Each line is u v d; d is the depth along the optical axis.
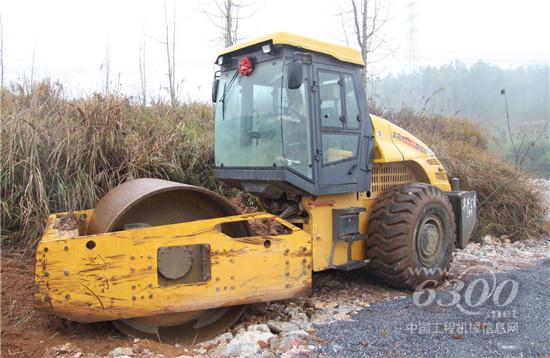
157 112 7.49
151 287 3.42
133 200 3.47
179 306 3.52
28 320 3.63
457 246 5.66
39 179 5.31
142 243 3.39
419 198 4.82
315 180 4.18
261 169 4.16
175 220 3.89
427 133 11.30
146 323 3.66
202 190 3.78
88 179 5.62
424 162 5.61
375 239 4.78
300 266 4.01
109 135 5.89
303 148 4.14
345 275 5.50
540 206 8.81
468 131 12.34
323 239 4.45
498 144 13.27
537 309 4.20
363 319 3.97
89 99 6.25
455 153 9.49
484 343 3.43
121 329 3.51
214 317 3.92
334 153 4.38
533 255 7.04
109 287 3.29
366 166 4.70
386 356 3.21
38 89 6.45
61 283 3.17
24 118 5.79
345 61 4.48
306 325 3.88
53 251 3.14
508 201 8.55
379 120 5.18
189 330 3.82
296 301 4.55
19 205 5.30
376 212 4.82
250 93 4.32
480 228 8.23
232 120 4.52
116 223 3.51
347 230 4.61
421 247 4.86
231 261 3.71
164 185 3.76
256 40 4.15
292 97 4.07
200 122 8.05
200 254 3.62
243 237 3.90
